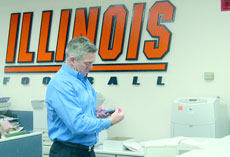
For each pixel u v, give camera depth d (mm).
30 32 3863
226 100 3021
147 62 3311
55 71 3701
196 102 2682
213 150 1334
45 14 3787
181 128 2658
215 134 2547
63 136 1804
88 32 3557
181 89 3176
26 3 3908
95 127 1707
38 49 3803
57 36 3717
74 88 1789
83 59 1763
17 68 3922
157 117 3256
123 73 3408
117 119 1854
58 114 1734
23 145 2174
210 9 3102
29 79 3848
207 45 3104
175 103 2736
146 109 3303
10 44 3969
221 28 3061
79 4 3639
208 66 3092
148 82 3305
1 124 2799
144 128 3309
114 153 2771
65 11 3684
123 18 3416
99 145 3078
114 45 3445
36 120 3375
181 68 3184
